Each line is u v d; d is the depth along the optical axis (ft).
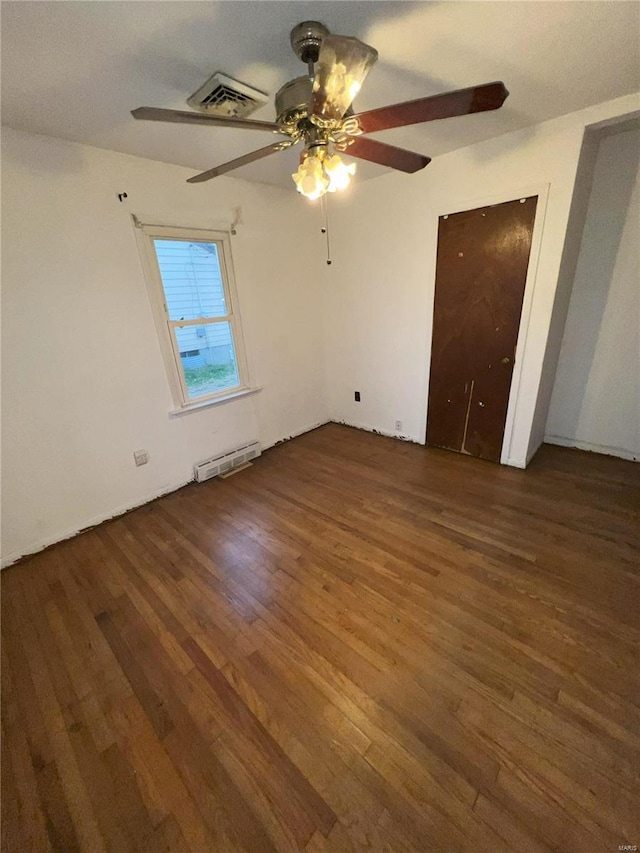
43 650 5.37
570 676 4.55
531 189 7.52
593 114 6.50
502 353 9.05
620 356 9.14
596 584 5.88
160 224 8.07
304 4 3.80
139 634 5.55
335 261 11.54
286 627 5.50
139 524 8.24
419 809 3.49
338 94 3.48
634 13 4.11
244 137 6.86
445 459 10.41
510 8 4.00
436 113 3.87
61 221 6.82
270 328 11.03
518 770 3.70
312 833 3.39
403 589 6.04
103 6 3.64
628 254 8.42
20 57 4.35
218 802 3.64
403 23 4.19
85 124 6.10
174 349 9.00
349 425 13.38
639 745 3.84
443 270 9.39
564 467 9.48
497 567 6.35
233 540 7.53
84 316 7.40
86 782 3.87
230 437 10.61
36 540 7.47
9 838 3.51
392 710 4.32
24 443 7.08
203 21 3.95
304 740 4.09
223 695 4.62
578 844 3.20
